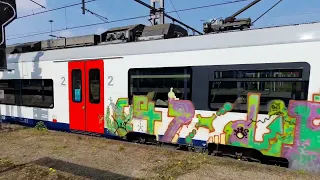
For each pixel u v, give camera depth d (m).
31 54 9.08
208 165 4.87
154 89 6.45
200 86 5.81
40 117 8.85
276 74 5.02
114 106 7.11
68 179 4.30
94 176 4.42
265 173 4.46
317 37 4.68
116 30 8.07
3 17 7.84
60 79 8.19
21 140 6.95
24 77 9.27
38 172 4.63
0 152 5.87
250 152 5.48
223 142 5.58
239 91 5.39
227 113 5.52
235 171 4.57
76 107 7.88
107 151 5.84
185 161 5.09
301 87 4.80
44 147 6.23
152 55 6.45
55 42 9.11
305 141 4.81
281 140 5.02
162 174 4.47
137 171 4.63
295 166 4.93
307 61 4.74
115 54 7.03
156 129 6.45
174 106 6.16
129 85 6.83
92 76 7.50
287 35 4.94
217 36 5.67
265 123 5.15
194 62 5.88
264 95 5.14
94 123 7.53
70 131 8.09
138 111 6.71
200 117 5.83
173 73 6.16
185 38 6.07
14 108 9.75
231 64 5.45
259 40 5.18
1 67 7.90
